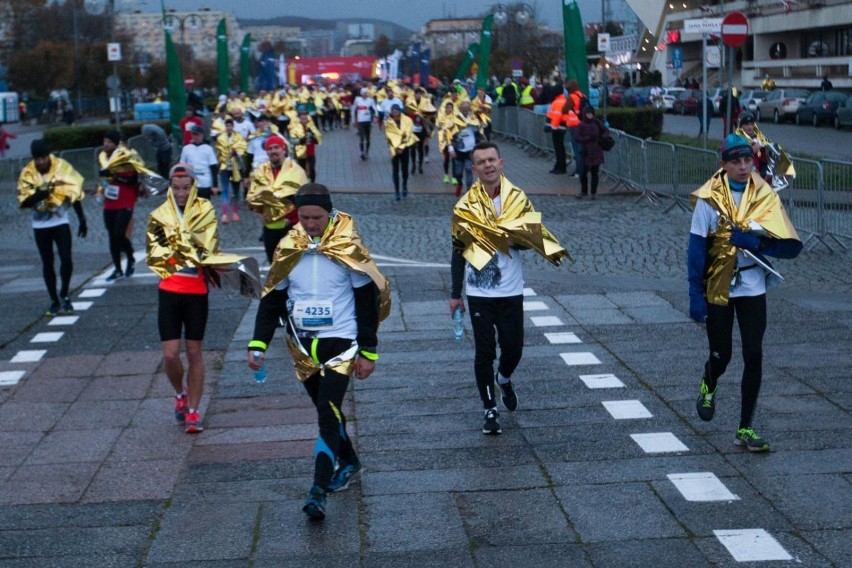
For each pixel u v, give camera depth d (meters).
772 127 43.53
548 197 21.92
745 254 6.50
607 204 20.69
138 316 11.59
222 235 17.72
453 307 7.33
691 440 7.04
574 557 5.38
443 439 7.22
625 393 8.16
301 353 5.95
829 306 11.01
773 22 64.94
